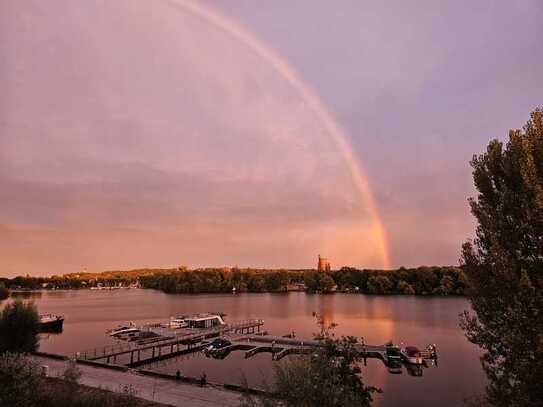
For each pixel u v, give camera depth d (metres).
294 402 14.44
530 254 15.59
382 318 108.12
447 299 166.12
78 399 23.02
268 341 63.34
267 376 45.38
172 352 57.72
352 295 199.50
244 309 139.88
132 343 57.22
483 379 46.31
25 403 18.73
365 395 17.66
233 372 48.19
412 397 39.88
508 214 16.33
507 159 16.52
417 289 184.88
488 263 16.55
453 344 69.25
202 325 78.38
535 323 14.48
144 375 33.38
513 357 15.16
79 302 192.00
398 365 51.53
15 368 19.25
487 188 17.42
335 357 18.12
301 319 109.44
